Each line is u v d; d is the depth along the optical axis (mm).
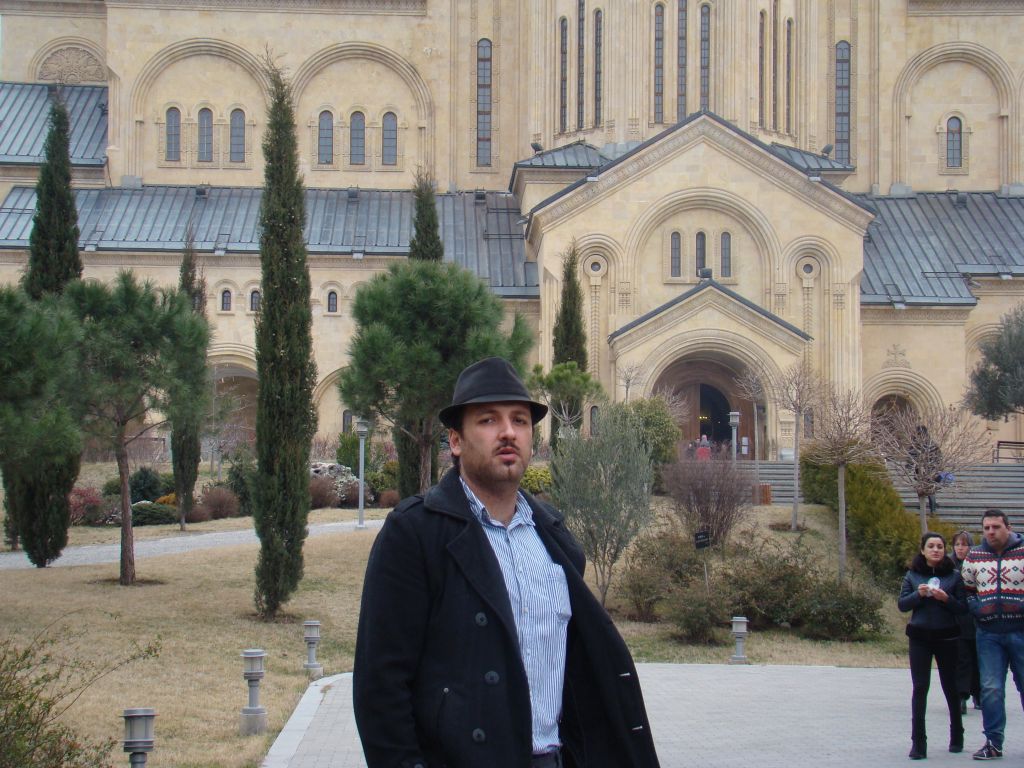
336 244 54625
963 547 15039
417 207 33031
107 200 56406
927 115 60781
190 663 19000
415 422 27875
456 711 5266
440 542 5504
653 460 38188
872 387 52875
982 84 60781
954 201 59188
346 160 59875
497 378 5750
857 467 33594
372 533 33500
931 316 53062
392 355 25422
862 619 24453
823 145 59844
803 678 19422
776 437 44938
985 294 54875
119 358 25094
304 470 23812
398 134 59969
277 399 23609
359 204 58031
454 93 60219
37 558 28375
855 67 60719
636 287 49000
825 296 49000
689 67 53625
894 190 60188
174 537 35469
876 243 56312
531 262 54219
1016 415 53594
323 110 59969
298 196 24109
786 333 45500
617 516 25656
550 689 5562
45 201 28562
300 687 17719
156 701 15961
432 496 5668
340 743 13438
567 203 48812
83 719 14484
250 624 22719
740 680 19062
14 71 62906
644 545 26969
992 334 54750
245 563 28969
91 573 27406
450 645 5379
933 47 60531
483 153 60594
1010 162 60156
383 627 5375
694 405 51688
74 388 24875
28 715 8578
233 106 59156
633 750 5605
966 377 53000
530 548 5730
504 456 5664
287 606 24609
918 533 28703
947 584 12805
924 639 12789
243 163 59062
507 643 5359
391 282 26781
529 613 5555
